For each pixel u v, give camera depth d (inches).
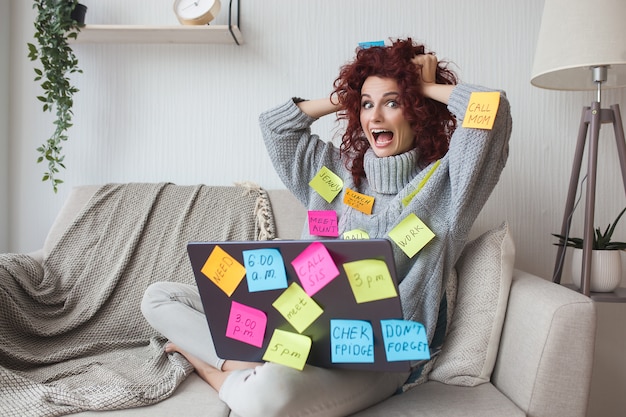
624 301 62.2
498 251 54.6
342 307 37.6
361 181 58.9
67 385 48.8
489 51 78.4
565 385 44.0
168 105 80.3
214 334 42.9
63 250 66.9
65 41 74.0
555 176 79.2
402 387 49.8
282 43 79.4
